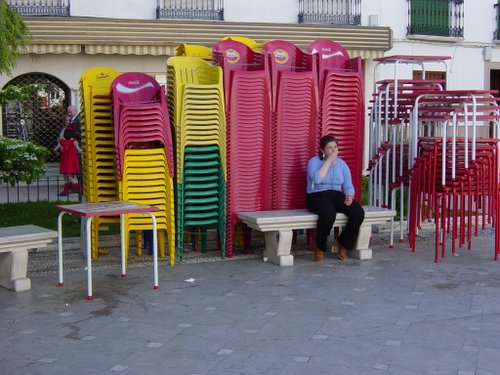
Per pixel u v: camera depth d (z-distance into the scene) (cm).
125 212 755
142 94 934
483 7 2341
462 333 637
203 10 2005
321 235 909
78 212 749
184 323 668
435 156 925
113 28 1859
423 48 2272
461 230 974
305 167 979
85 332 643
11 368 557
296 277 841
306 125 973
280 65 1012
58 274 853
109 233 1127
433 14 2262
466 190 942
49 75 1906
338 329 649
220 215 939
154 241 784
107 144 934
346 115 998
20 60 1861
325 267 894
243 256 957
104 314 696
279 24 2017
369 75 2159
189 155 916
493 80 2480
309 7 2116
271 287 796
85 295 764
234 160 937
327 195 919
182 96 905
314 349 596
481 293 772
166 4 1977
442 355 581
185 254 973
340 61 1038
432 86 1107
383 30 2114
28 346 607
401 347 601
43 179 1894
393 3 2214
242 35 1986
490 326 657
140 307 720
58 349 599
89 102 922
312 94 974
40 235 793
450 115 941
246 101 935
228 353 588
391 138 1083
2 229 819
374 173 1065
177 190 916
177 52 1058
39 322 673
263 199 958
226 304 730
